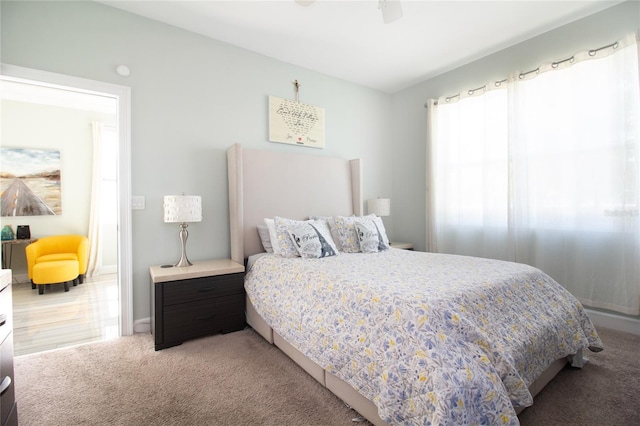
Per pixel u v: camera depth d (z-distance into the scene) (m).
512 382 1.25
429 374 1.14
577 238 2.73
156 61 2.67
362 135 4.15
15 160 4.39
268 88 3.32
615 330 2.54
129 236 2.53
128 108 2.53
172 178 2.75
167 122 2.72
